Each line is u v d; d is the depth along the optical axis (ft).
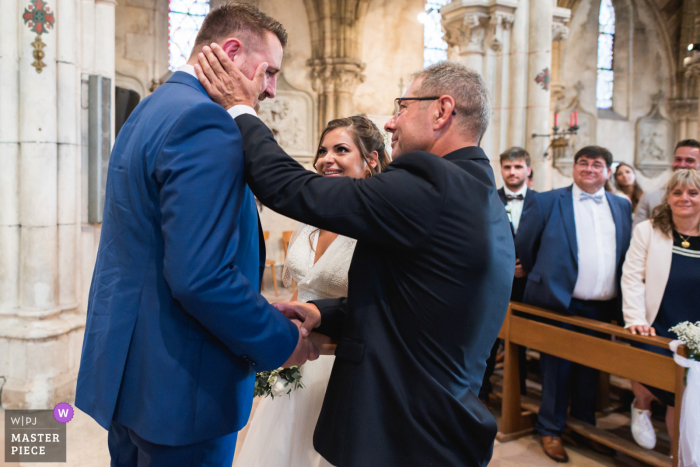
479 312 4.06
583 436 11.07
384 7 32.78
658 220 9.88
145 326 3.96
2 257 11.84
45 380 11.84
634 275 10.00
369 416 4.07
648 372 8.68
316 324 4.94
